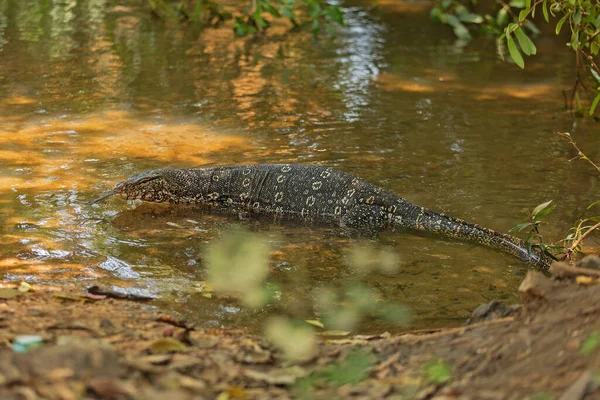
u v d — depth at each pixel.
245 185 10.59
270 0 25.89
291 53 19.80
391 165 11.82
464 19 22.12
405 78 17.73
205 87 16.25
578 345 4.71
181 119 13.91
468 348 5.18
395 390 4.77
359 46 20.91
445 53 20.45
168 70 17.53
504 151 12.73
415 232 9.66
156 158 11.71
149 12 24.06
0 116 13.48
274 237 9.31
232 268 7.84
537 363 4.71
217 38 21.11
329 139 13.06
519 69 18.88
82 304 6.66
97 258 8.18
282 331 5.95
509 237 9.06
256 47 20.27
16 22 21.77
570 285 5.48
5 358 4.43
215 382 4.84
